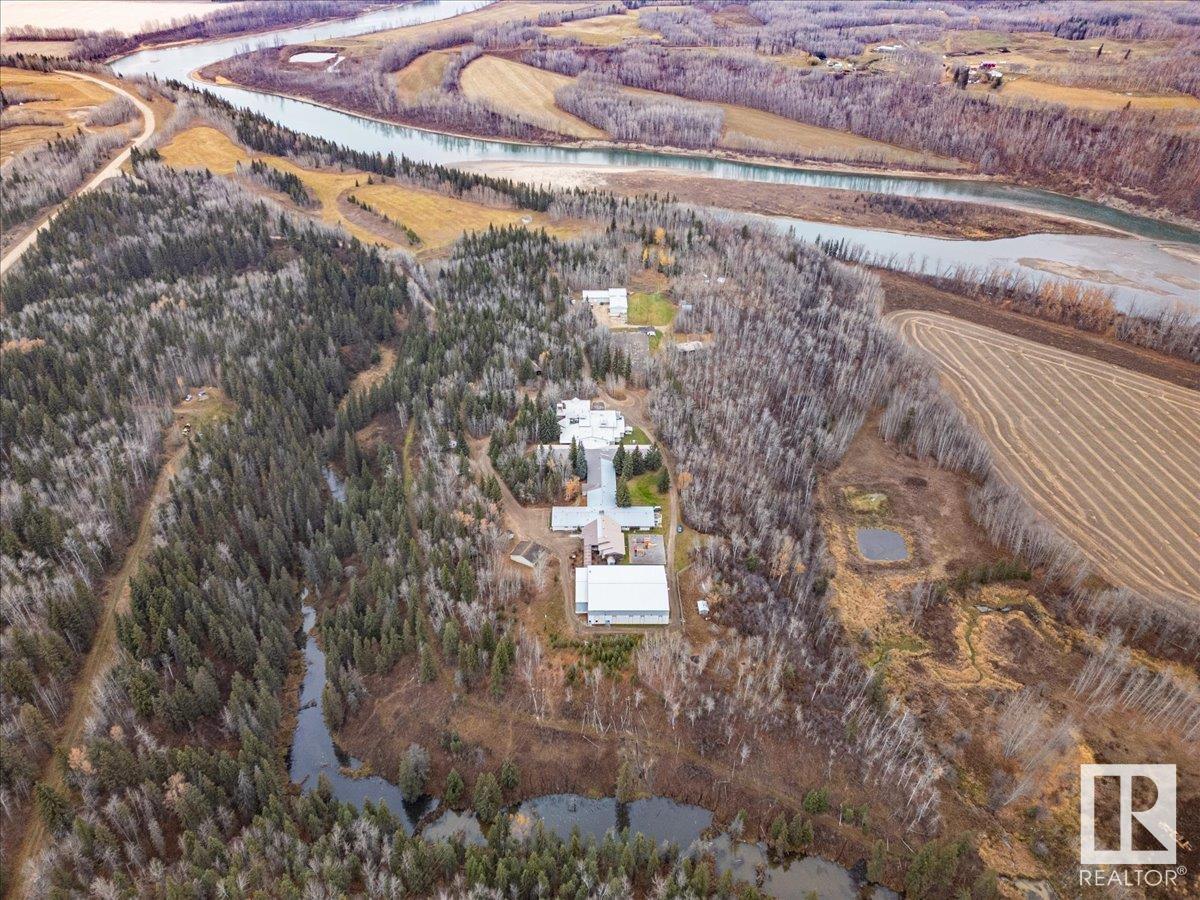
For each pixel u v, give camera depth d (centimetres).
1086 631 10894
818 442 14088
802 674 10031
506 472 12738
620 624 10388
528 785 9106
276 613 10819
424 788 9188
